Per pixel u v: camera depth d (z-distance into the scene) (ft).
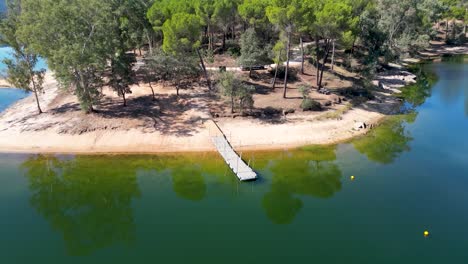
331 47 285.02
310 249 104.17
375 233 110.32
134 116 186.80
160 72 219.61
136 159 157.48
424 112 207.51
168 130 176.35
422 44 331.57
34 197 135.33
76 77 176.96
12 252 106.83
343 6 199.11
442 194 129.18
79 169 151.02
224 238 109.81
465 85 261.65
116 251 106.42
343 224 114.83
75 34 170.60
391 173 143.84
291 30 199.00
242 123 182.09
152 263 100.42
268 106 195.83
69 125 178.19
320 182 139.23
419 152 160.15
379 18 317.01
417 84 263.70
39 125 179.83
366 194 130.41
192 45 195.52
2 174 148.36
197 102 201.16
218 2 237.86
